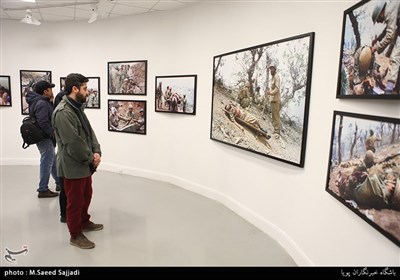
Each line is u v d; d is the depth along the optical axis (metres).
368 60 1.48
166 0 3.79
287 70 2.46
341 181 1.72
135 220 3.13
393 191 1.28
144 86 4.64
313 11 2.17
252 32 3.00
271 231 2.78
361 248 1.58
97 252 2.47
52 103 3.66
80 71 5.17
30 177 4.60
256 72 2.89
